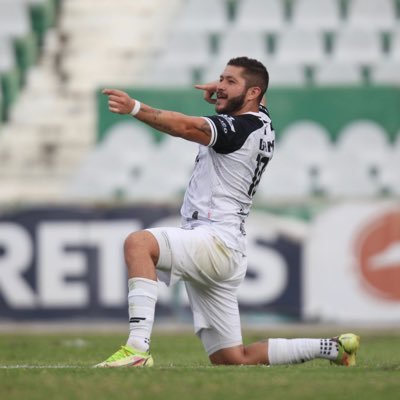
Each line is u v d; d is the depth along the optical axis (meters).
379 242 45.59
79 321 45.31
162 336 41.25
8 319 45.38
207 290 21.31
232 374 18.58
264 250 45.38
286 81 54.78
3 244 45.44
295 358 21.59
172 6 56.91
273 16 56.22
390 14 56.06
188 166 51.34
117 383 17.38
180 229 20.69
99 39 56.03
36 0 56.12
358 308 45.56
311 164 50.94
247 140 20.72
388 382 17.67
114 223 45.38
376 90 51.06
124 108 19.52
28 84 54.56
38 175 51.94
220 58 55.44
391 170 51.00
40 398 16.11
